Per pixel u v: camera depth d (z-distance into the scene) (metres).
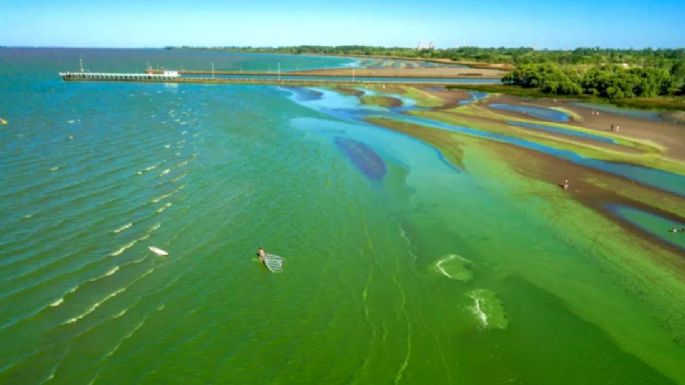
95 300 21.58
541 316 23.12
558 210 35.53
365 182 40.22
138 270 24.23
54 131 49.38
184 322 20.91
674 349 21.00
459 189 39.59
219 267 25.34
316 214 32.88
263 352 19.69
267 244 28.16
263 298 23.16
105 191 33.38
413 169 44.59
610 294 24.98
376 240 29.88
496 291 25.11
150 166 39.50
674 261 28.31
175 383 17.70
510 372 19.58
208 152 45.34
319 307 22.86
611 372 19.69
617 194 39.00
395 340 21.00
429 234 31.23
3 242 25.41
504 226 32.72
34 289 21.81
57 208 30.05
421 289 24.95
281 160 44.59
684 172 45.44
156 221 29.55
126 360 18.47
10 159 38.69
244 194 35.22
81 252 25.19
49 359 18.06
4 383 16.78
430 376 19.12
